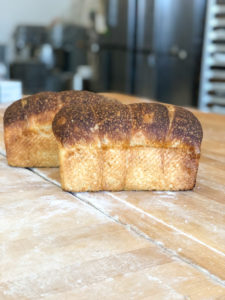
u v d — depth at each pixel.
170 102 1.63
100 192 0.48
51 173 0.54
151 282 0.31
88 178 0.48
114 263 0.33
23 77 1.61
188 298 0.29
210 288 0.31
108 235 0.38
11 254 0.34
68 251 0.35
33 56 1.63
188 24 1.57
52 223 0.40
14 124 0.53
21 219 0.41
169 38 1.58
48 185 0.50
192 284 0.31
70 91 0.57
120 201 0.46
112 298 0.29
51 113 0.53
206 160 0.64
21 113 0.54
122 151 0.48
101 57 1.59
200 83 1.62
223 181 0.55
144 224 0.41
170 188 0.50
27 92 1.60
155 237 0.39
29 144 0.54
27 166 0.55
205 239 0.39
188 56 1.60
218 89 1.59
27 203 0.44
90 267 0.33
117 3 1.54
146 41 1.57
